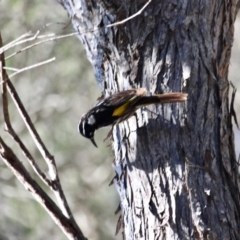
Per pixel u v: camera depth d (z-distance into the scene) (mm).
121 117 8961
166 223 8445
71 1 9617
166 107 8773
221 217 8422
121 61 9141
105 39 9219
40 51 23203
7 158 8867
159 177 8625
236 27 25953
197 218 8367
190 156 8594
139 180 8758
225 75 9086
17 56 22656
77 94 23953
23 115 9227
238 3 9703
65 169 24703
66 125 24203
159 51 8914
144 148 8797
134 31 9016
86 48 9617
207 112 8773
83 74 23844
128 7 9023
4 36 22266
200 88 8805
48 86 23797
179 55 8875
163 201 8523
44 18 22375
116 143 9172
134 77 9031
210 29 9016
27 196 23266
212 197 8469
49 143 24047
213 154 8672
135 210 8742
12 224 23109
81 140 24344
